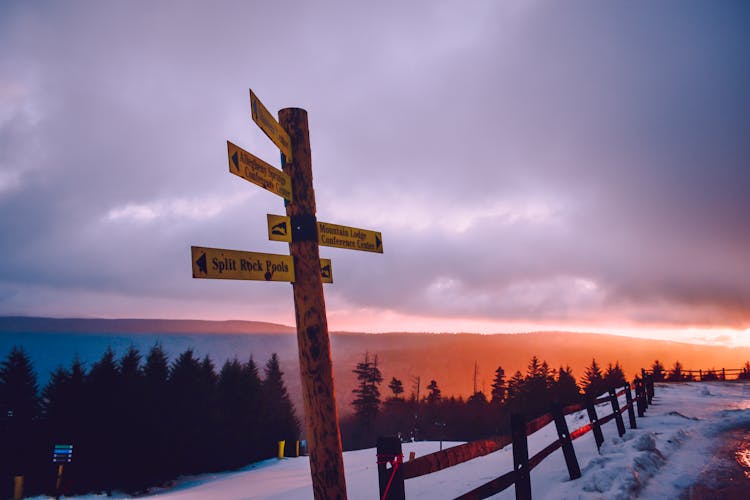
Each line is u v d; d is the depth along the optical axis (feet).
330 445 11.73
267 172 11.64
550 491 19.81
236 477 98.89
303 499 43.86
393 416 331.36
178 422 118.93
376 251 15.58
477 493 12.73
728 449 28.71
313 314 12.28
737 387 78.69
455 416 319.27
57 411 101.09
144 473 101.76
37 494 93.45
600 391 63.72
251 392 143.64
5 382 118.21
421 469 10.74
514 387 319.06
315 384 11.93
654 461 23.80
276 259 11.85
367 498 32.35
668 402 56.54
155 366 130.41
